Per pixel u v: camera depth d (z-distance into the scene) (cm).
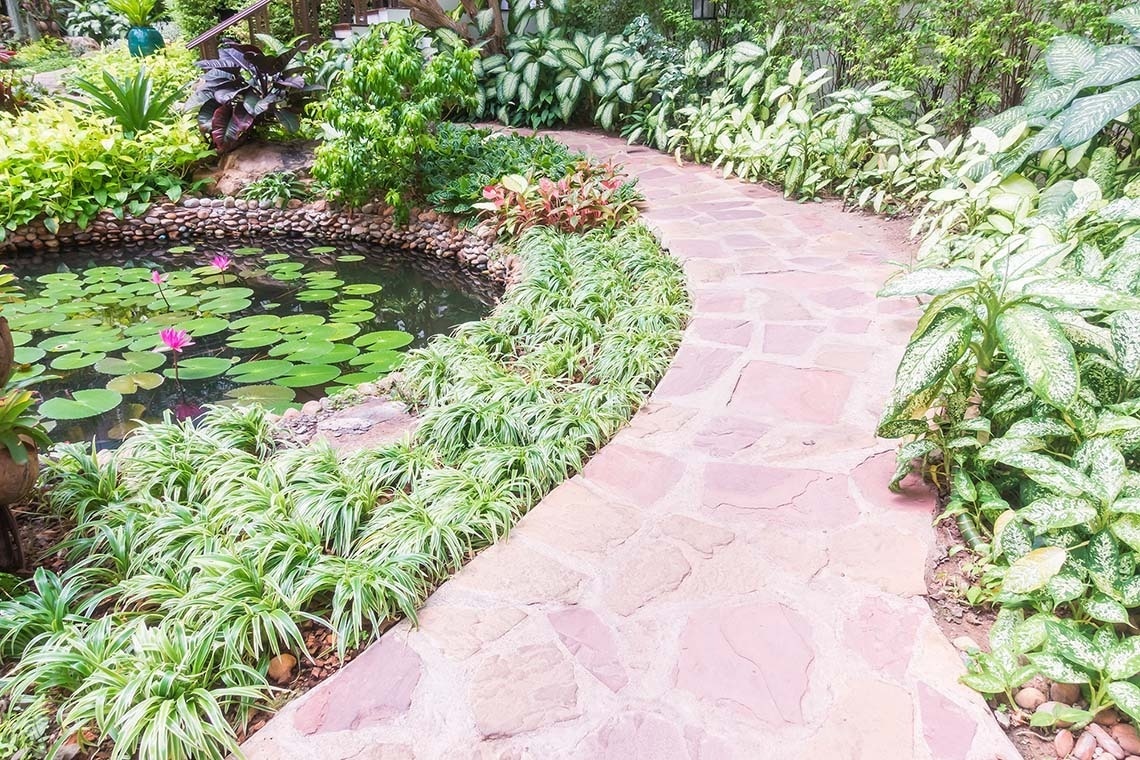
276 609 161
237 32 942
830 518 190
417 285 493
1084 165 359
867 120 489
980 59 444
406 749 134
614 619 162
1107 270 210
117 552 186
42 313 411
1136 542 143
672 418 242
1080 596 151
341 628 159
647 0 740
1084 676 132
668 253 406
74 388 330
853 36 530
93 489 212
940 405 206
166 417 251
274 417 276
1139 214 213
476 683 147
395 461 225
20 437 177
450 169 562
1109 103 292
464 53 535
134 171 595
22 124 602
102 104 611
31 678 145
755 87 600
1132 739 130
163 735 131
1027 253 190
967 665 146
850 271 359
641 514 197
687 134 609
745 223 445
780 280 351
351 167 518
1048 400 159
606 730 136
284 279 484
